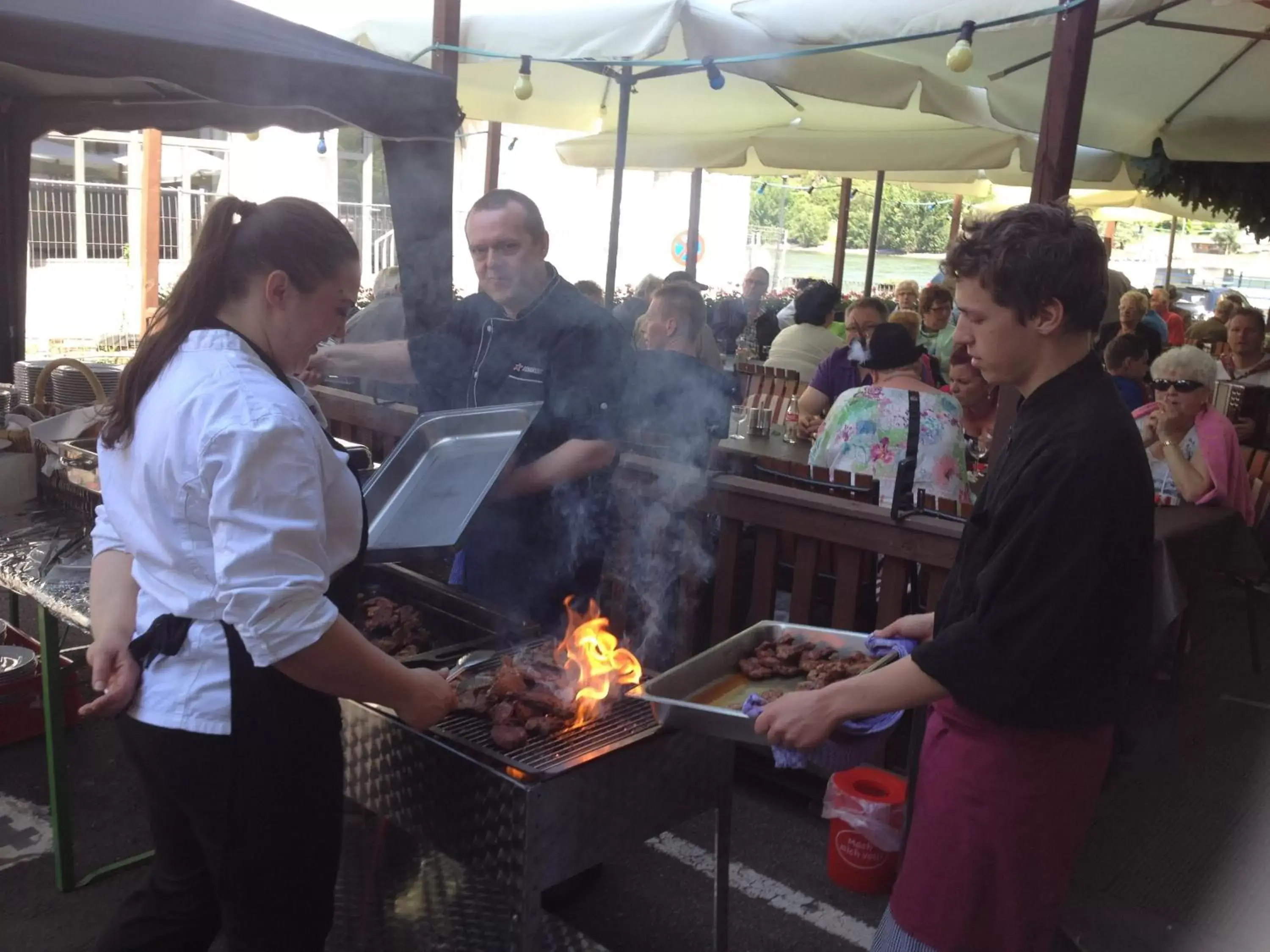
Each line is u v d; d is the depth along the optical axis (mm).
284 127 3811
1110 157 6328
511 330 2447
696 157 6824
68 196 10547
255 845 1469
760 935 2359
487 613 2199
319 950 1604
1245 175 5852
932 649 1412
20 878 2469
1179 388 3699
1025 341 1405
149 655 1444
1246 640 4613
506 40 3920
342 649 1396
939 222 27328
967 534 1512
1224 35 3750
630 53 3668
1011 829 1437
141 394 1437
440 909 2066
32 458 2971
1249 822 2895
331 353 2756
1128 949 2293
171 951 1646
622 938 2350
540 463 2328
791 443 4570
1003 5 2762
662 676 1772
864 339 5773
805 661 1921
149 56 2475
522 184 13508
